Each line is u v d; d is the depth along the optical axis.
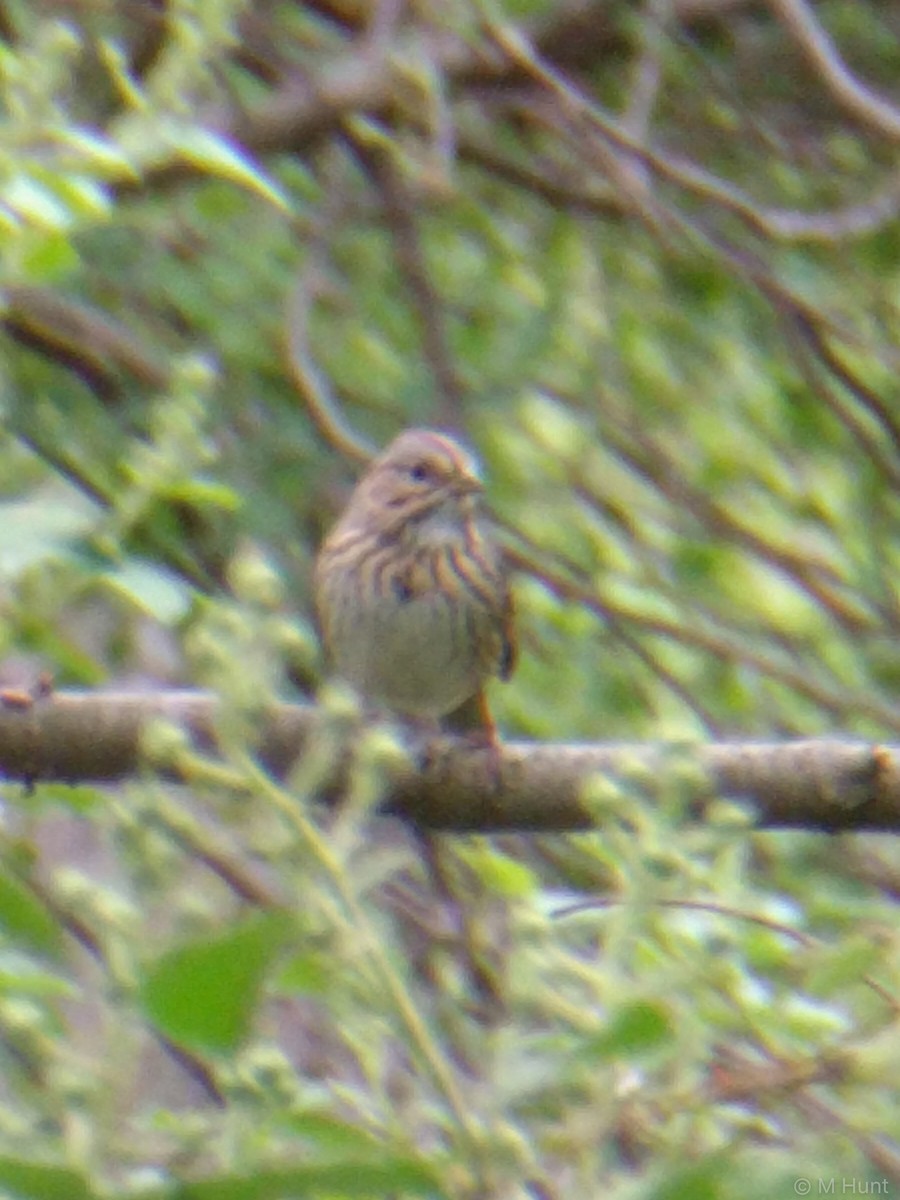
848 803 7.87
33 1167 4.51
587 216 15.87
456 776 8.12
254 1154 4.79
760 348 16.48
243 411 14.42
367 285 15.77
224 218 13.73
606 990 5.10
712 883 6.36
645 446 15.17
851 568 16.16
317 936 4.93
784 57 17.27
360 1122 5.44
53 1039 5.65
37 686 7.73
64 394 13.01
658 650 14.70
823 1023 6.57
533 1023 6.22
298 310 13.57
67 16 12.60
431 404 14.86
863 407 16.42
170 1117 5.28
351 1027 5.35
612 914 5.55
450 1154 4.93
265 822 5.14
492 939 8.85
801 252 16.81
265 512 13.34
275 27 15.70
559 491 15.28
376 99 14.26
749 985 6.57
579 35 16.00
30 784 7.75
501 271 16.31
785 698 15.10
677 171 13.04
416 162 13.76
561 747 8.19
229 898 7.69
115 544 6.05
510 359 15.30
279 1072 4.89
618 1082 5.22
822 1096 6.45
